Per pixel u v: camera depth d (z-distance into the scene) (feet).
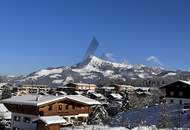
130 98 337.31
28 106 219.00
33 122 211.00
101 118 244.42
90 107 247.09
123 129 197.36
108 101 479.00
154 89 504.02
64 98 226.38
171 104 279.69
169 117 226.79
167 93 317.63
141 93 493.36
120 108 320.50
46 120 199.82
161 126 201.26
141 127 198.80
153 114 241.14
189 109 243.81
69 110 231.30
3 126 239.09
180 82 308.60
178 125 202.69
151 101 376.07
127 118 244.22
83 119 240.12
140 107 302.45
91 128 209.36
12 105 231.30
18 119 227.81
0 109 283.18
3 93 497.46
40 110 214.07
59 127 204.13
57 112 223.30
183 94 305.73
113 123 232.53
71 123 223.51
